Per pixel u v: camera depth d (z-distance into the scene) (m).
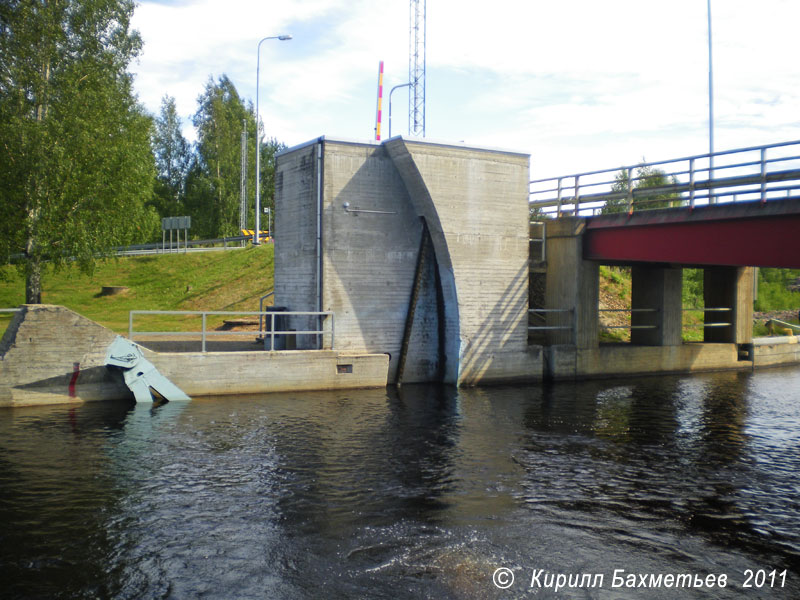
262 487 12.41
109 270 44.59
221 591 8.55
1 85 29.73
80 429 16.27
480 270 24.03
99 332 19.39
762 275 81.50
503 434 16.97
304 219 23.48
